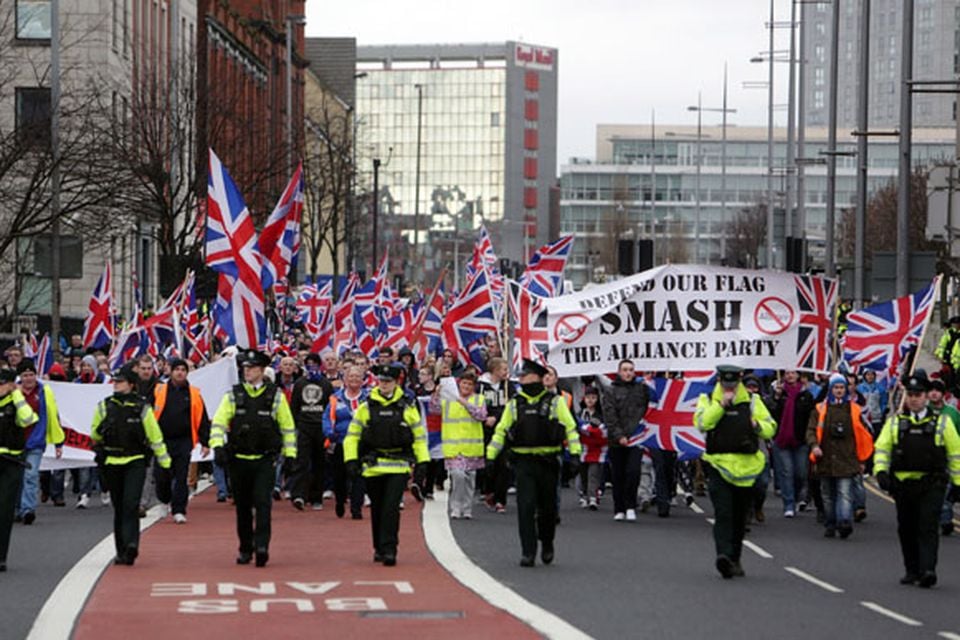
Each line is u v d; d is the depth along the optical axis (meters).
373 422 19.42
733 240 164.75
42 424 24.41
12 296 53.62
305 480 26.77
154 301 71.50
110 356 33.59
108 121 54.28
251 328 28.20
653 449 26.00
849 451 23.50
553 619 15.12
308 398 26.56
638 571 19.25
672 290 26.19
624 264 52.78
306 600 16.45
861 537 23.89
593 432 27.11
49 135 45.97
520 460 19.55
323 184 80.88
